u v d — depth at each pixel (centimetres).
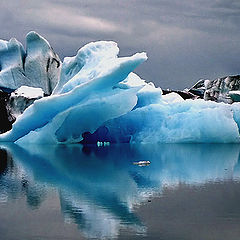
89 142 3900
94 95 3478
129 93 3488
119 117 3778
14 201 1546
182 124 3700
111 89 3531
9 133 3947
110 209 1430
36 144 3712
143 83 3903
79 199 1573
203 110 3672
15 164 2512
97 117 3566
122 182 1898
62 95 3447
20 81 5628
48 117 3672
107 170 2245
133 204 1491
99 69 3603
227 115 3678
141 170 2244
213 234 1181
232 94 5144
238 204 1480
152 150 3203
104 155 2906
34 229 1228
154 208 1437
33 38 5844
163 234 1182
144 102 3881
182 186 1798
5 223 1282
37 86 5738
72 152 3116
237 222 1278
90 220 1308
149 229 1222
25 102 4603
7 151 3206
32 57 5759
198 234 1181
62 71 4019
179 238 1154
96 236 1172
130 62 3356
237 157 2795
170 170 2239
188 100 3806
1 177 2058
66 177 2044
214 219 1307
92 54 3797
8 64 5662
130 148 3356
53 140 3675
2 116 4572
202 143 3691
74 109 3491
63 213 1384
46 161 2627
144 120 3803
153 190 1722
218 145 3553
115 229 1223
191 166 2389
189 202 1510
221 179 1959
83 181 1933
